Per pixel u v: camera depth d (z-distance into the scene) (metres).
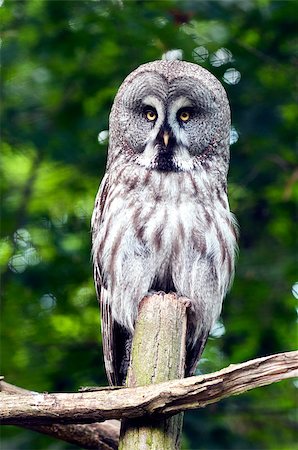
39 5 14.49
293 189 14.27
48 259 14.77
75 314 14.52
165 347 6.78
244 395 13.17
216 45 13.93
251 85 13.98
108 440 8.08
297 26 13.84
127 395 6.26
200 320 8.36
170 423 6.56
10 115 14.91
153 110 8.70
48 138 14.55
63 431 7.98
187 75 8.77
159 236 8.22
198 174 8.52
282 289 14.25
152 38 13.53
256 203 14.75
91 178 15.23
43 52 14.27
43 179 15.94
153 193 8.30
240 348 13.74
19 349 14.11
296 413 13.56
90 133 14.59
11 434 12.72
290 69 14.16
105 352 8.54
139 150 8.64
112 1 14.00
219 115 8.84
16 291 14.56
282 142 14.09
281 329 13.91
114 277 8.32
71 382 13.27
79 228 15.18
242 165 14.18
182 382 6.14
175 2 13.54
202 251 8.29
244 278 14.33
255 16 13.81
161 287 8.35
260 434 13.49
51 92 15.19
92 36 13.96
